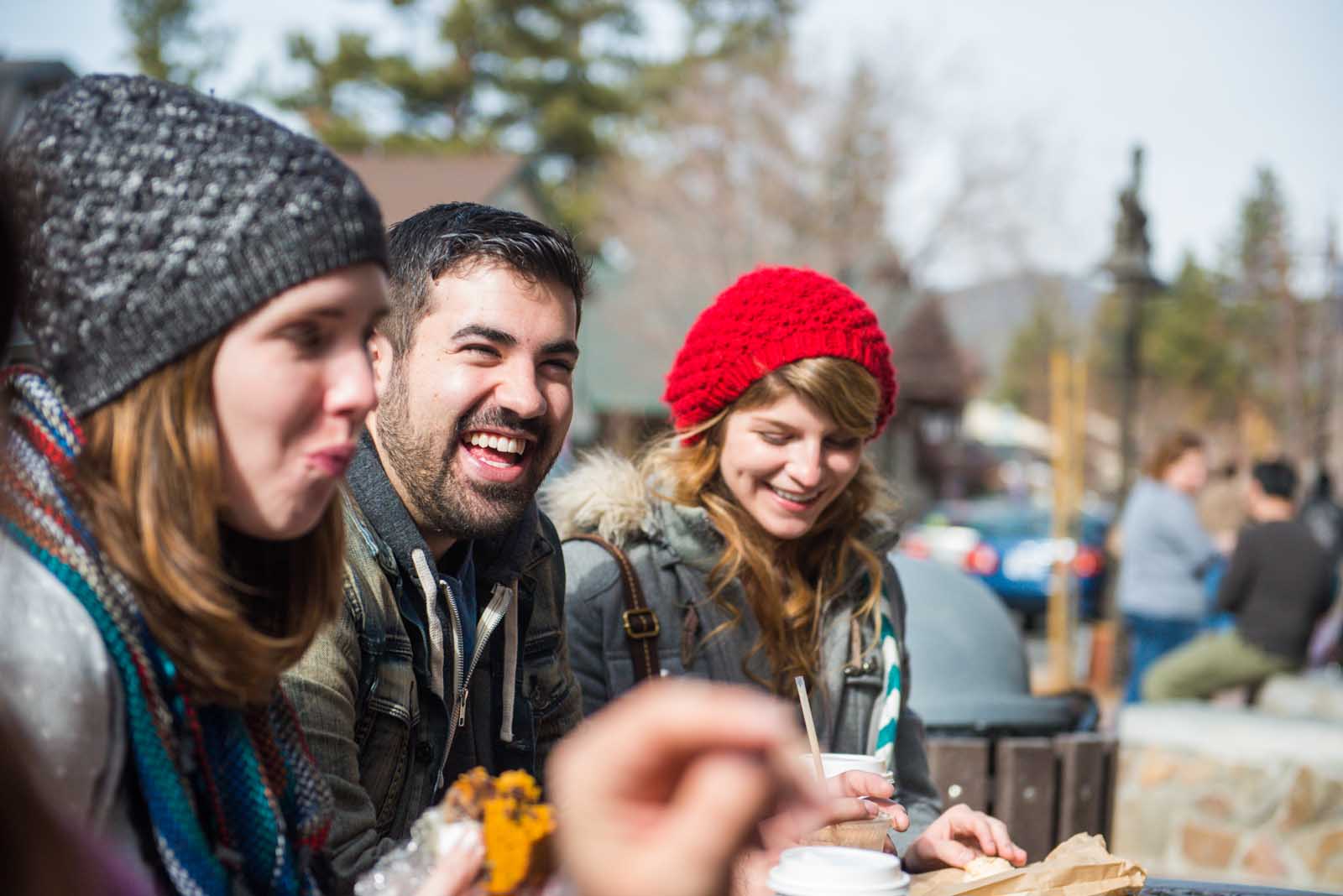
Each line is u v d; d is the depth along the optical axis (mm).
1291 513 7086
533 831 1171
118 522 1146
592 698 2502
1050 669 10539
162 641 1171
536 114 35281
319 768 1638
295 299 1169
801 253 25812
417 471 1989
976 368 38844
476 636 2061
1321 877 5055
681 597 2564
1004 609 3867
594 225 29484
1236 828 5219
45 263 1164
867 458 2736
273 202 1167
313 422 1203
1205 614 8281
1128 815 5434
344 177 1223
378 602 1831
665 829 549
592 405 29625
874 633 2648
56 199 1161
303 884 1335
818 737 2584
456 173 27312
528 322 1996
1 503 1103
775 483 2533
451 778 2014
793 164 26000
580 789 563
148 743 1139
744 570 2604
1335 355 27938
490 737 2104
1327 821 5070
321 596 1331
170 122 1179
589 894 553
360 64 34938
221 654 1184
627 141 34156
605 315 30359
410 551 1929
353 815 1649
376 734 1815
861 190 25797
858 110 25562
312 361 1198
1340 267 26391
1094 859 1780
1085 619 17000
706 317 2596
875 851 1799
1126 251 11719
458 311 1972
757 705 563
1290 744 5168
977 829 1998
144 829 1183
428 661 1917
